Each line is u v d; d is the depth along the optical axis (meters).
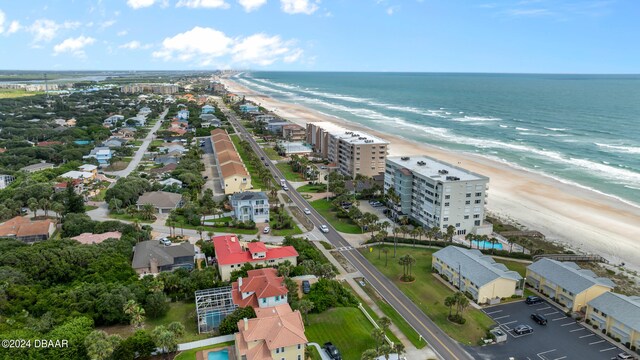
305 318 95.00
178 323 83.31
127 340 79.56
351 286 116.69
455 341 93.00
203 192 193.88
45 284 102.44
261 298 93.44
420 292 114.12
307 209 176.12
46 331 82.44
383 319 92.44
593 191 199.88
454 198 148.12
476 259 118.00
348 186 198.25
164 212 166.25
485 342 92.25
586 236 153.00
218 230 149.12
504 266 117.88
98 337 76.56
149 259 116.94
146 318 94.75
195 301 99.81
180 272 110.31
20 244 123.94
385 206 180.75
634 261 134.88
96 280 101.75
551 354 88.69
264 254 116.50
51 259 107.19
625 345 91.31
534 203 185.25
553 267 114.31
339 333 91.94
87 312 89.69
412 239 147.62
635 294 113.62
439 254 125.19
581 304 103.75
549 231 157.38
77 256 109.69
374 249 140.62
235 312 90.69
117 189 171.00
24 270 104.25
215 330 90.94
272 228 153.75
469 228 153.00
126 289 95.44
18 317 85.25
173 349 80.50
